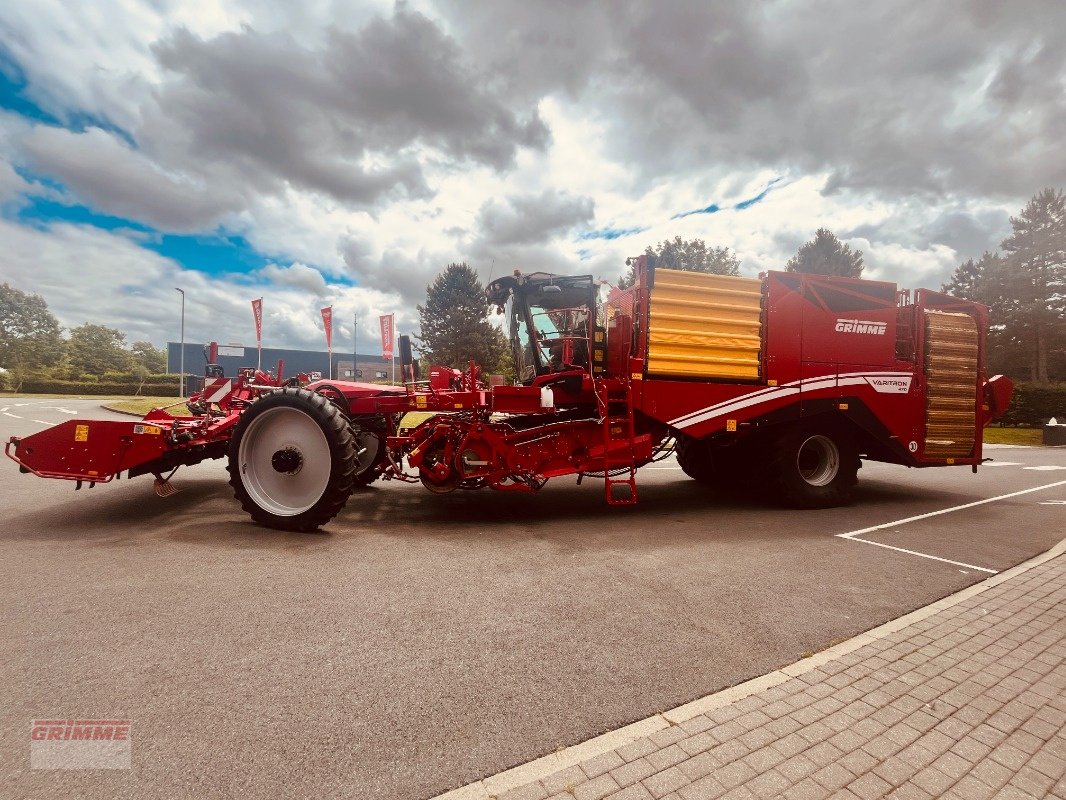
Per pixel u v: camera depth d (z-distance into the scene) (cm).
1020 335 3762
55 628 271
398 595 329
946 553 449
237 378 651
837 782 173
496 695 221
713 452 730
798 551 446
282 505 477
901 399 650
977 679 242
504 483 538
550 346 623
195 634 269
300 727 196
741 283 598
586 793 166
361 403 561
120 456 465
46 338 6869
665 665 251
